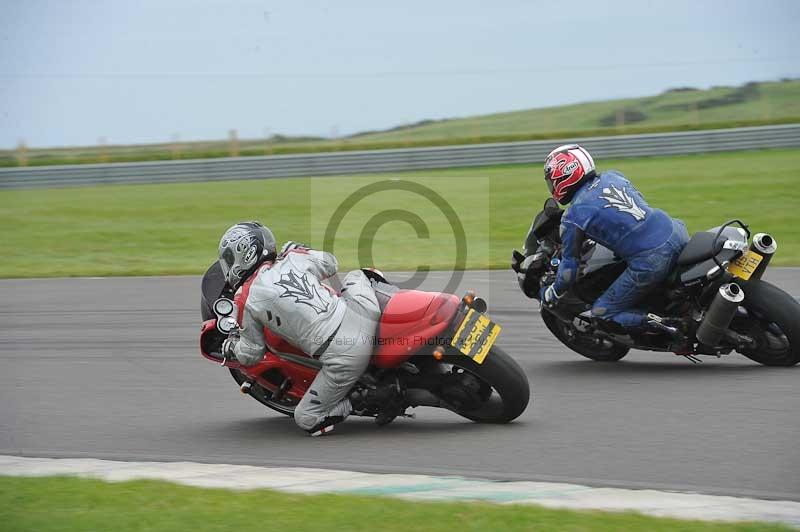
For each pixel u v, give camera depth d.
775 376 23.95
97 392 25.66
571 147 25.78
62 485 16.78
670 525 13.68
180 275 47.03
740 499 15.56
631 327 25.20
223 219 66.25
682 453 18.44
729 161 79.44
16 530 14.30
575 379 25.08
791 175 69.50
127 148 119.75
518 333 31.38
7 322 36.25
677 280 24.72
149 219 67.56
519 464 18.16
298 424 20.70
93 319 36.28
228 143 118.81
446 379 20.81
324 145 114.19
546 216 26.56
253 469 18.28
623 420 20.92
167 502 15.55
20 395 25.55
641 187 68.25
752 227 53.00
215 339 22.30
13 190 87.81
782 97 129.50
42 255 55.59
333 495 15.70
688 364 26.16
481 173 82.19
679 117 122.94
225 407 23.91
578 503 15.32
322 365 20.81
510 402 20.39
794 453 18.14
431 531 13.61
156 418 22.94
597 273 25.91
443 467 18.16
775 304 23.92
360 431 21.25
